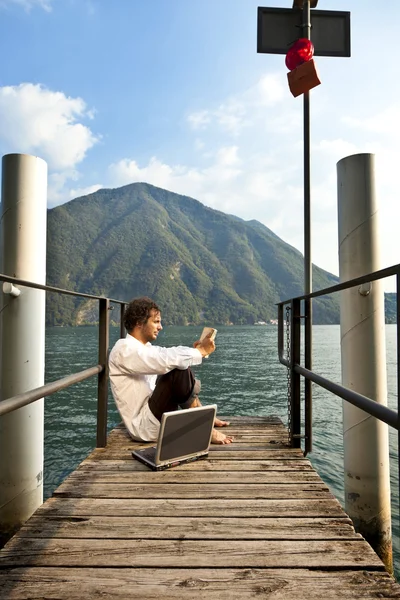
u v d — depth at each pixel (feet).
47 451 43.78
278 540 5.31
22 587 4.31
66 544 5.19
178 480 7.39
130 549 5.07
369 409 4.96
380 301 10.64
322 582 4.41
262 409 68.28
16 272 10.90
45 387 5.82
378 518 10.27
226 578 4.48
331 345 229.66
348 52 13.08
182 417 8.00
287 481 7.35
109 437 10.27
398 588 4.31
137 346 8.95
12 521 10.96
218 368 128.16
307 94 12.44
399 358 4.14
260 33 12.91
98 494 6.77
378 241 10.78
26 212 11.09
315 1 12.84
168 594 4.20
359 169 10.80
